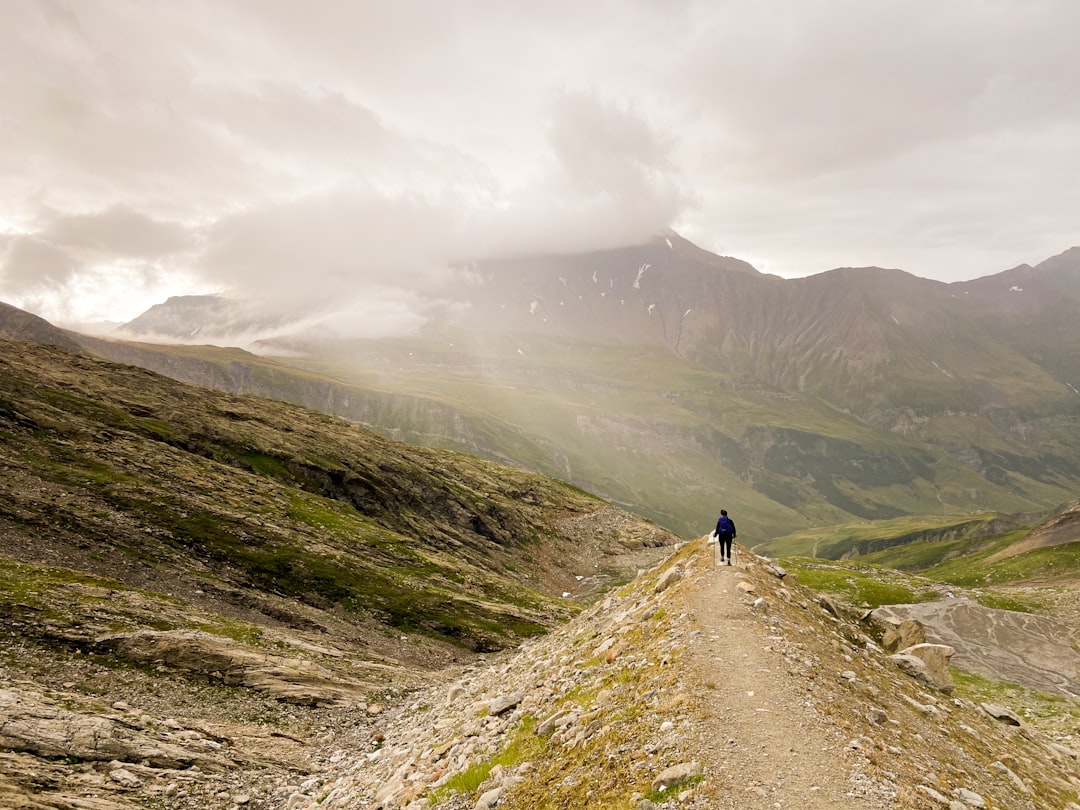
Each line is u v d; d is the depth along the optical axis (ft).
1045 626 364.17
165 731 122.83
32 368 425.28
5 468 265.54
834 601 121.19
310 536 340.80
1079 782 82.69
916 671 98.94
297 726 148.15
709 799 43.47
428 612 300.40
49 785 93.35
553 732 68.90
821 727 54.90
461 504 595.88
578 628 142.00
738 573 100.83
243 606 240.32
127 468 319.88
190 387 560.20
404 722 144.97
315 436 557.74
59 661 146.00
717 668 66.13
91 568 221.05
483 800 58.75
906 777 50.37
